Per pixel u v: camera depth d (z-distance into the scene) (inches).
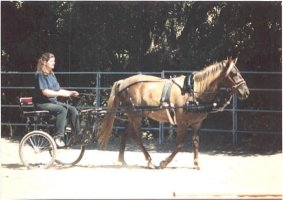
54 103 351.3
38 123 398.6
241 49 494.9
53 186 290.8
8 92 594.6
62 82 578.2
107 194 264.7
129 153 450.6
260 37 484.7
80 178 316.8
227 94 409.7
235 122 487.2
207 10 520.4
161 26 553.9
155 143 514.9
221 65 346.6
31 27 584.4
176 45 546.0
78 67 577.6
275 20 466.0
